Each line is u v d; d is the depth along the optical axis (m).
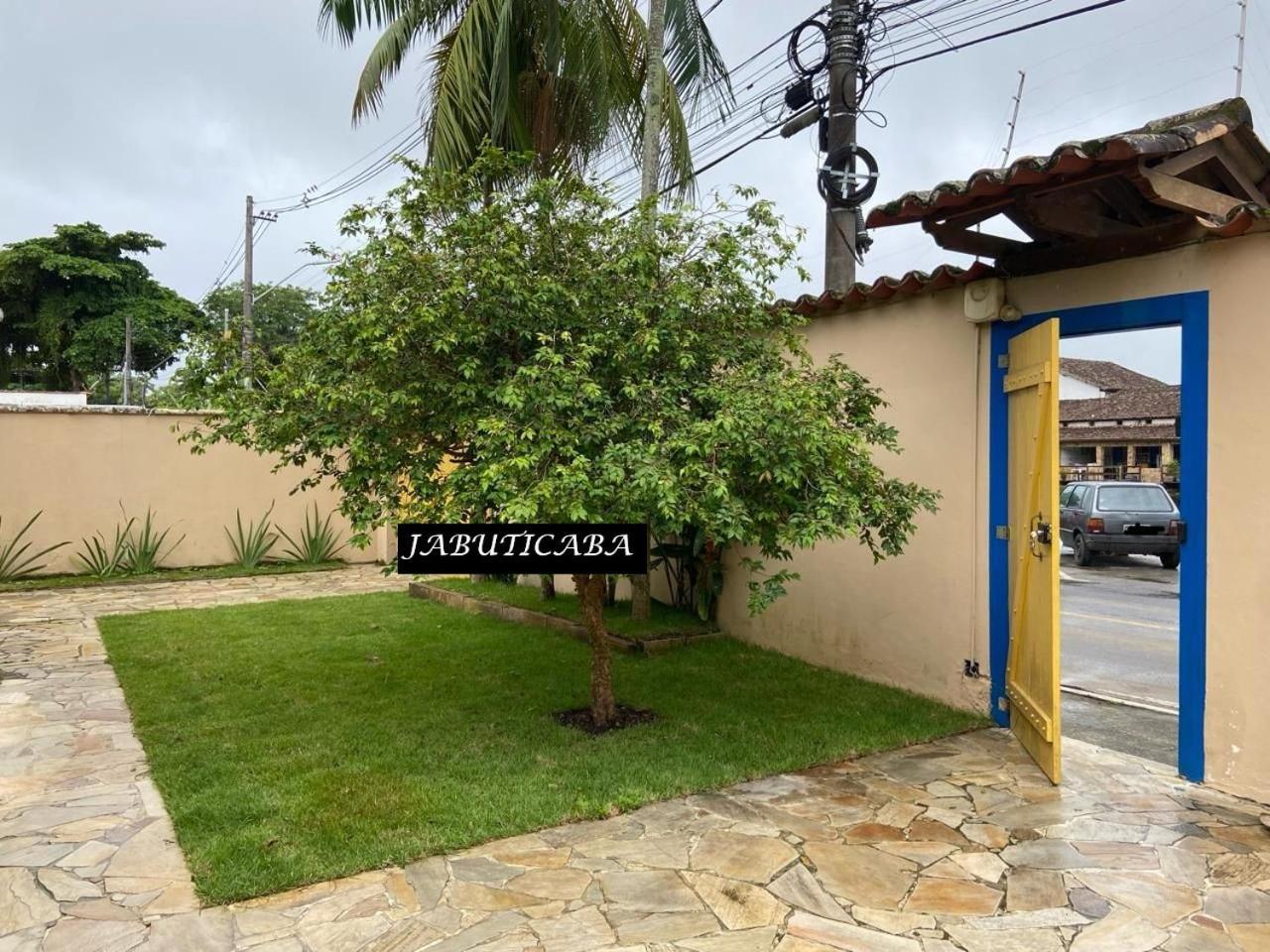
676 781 3.88
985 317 4.71
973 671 4.91
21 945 2.58
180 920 2.72
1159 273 4.00
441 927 2.69
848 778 3.98
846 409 4.50
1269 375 3.62
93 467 11.06
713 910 2.80
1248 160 4.08
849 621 5.80
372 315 3.78
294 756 4.21
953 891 2.95
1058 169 3.46
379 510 4.02
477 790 3.75
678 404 4.01
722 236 4.38
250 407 4.20
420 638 7.07
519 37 7.89
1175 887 2.98
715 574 7.02
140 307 28.11
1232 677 3.78
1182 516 3.96
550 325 4.07
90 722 4.87
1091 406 24.20
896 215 4.16
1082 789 3.86
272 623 7.75
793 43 8.11
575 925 2.70
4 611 8.57
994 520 4.75
